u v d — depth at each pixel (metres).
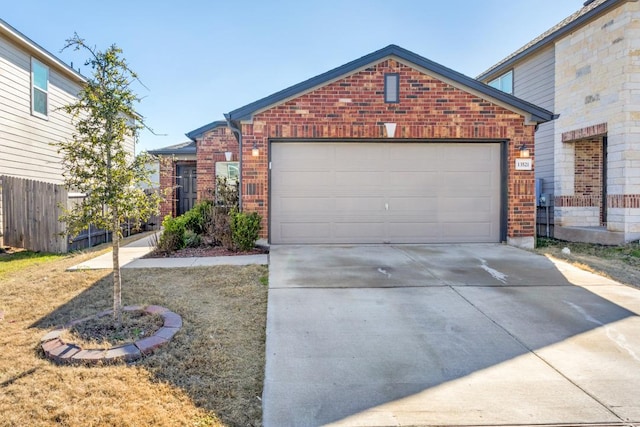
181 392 2.88
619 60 9.59
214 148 14.52
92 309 4.59
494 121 8.58
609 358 3.45
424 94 8.47
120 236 4.29
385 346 3.68
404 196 8.72
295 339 3.82
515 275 6.09
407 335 3.92
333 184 8.62
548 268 6.53
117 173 4.02
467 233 8.81
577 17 10.72
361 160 8.65
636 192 9.46
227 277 5.87
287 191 8.59
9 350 3.53
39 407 2.66
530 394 2.89
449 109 8.52
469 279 5.85
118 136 4.08
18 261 7.75
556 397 2.85
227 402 2.78
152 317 4.20
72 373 3.10
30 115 10.98
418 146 8.70
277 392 2.91
